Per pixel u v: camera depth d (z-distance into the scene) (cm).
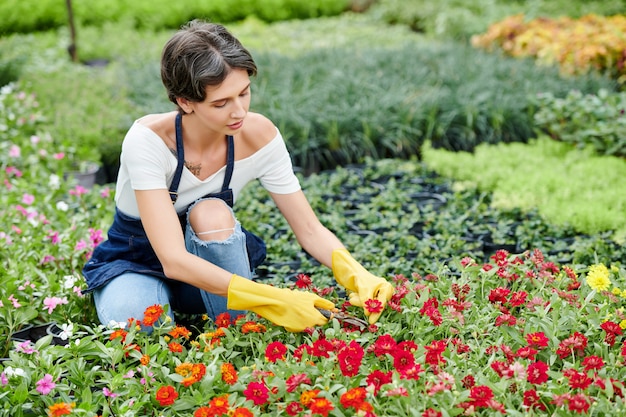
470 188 479
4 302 294
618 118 530
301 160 571
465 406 219
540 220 418
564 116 567
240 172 285
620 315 268
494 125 611
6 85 708
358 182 510
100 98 679
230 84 243
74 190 431
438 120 607
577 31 816
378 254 384
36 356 258
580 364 252
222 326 264
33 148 526
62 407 223
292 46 1005
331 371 237
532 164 510
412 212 457
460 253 388
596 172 485
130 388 242
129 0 1241
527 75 705
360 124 591
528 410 227
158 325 272
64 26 1180
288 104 604
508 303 279
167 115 271
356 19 1285
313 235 293
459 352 256
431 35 1103
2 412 234
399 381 228
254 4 1330
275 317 256
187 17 1272
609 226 408
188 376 236
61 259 351
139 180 263
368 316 269
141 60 873
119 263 289
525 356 243
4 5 1166
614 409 217
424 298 274
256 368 245
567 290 293
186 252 260
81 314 304
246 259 278
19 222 392
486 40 892
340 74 680
